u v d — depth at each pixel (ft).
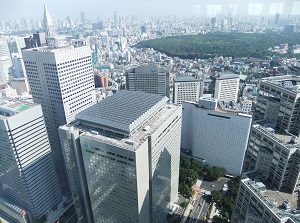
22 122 600.80
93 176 533.55
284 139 392.88
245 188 389.60
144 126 525.34
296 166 354.74
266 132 408.67
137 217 517.96
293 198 363.76
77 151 524.93
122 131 481.87
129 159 447.42
